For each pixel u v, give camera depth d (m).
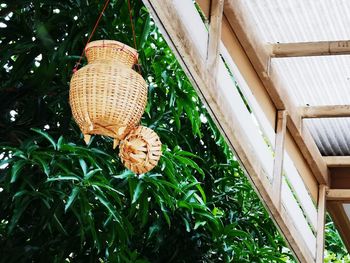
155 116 4.00
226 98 2.96
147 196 3.58
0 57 3.80
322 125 4.07
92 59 2.39
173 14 2.48
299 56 3.34
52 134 3.70
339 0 3.04
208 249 4.33
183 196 4.01
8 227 3.38
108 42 2.38
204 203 4.05
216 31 2.84
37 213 3.73
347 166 4.25
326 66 3.53
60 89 3.69
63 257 3.69
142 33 3.52
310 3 3.10
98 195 3.28
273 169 3.56
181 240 4.18
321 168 4.14
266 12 3.21
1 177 3.45
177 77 3.98
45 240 3.73
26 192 3.26
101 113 2.30
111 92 2.30
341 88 3.73
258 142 3.50
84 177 3.24
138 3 3.67
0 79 3.85
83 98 2.30
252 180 3.33
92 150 3.48
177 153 3.85
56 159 3.27
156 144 2.46
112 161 3.93
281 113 3.61
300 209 4.10
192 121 4.03
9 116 3.67
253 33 3.21
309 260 4.02
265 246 4.91
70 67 3.71
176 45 2.58
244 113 3.34
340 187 4.25
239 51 3.22
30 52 3.61
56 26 3.60
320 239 4.12
